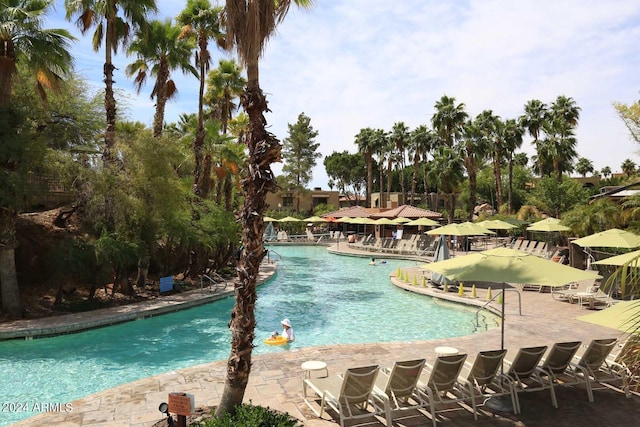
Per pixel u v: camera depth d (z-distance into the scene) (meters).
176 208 17.36
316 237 47.56
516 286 18.78
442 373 6.58
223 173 25.86
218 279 21.03
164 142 17.08
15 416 7.57
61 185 16.02
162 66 21.73
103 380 9.32
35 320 12.88
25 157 13.59
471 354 9.81
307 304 17.11
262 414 5.52
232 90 29.72
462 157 42.06
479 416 6.57
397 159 66.56
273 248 41.16
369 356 9.73
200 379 8.33
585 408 6.84
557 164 46.09
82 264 14.24
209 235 20.11
